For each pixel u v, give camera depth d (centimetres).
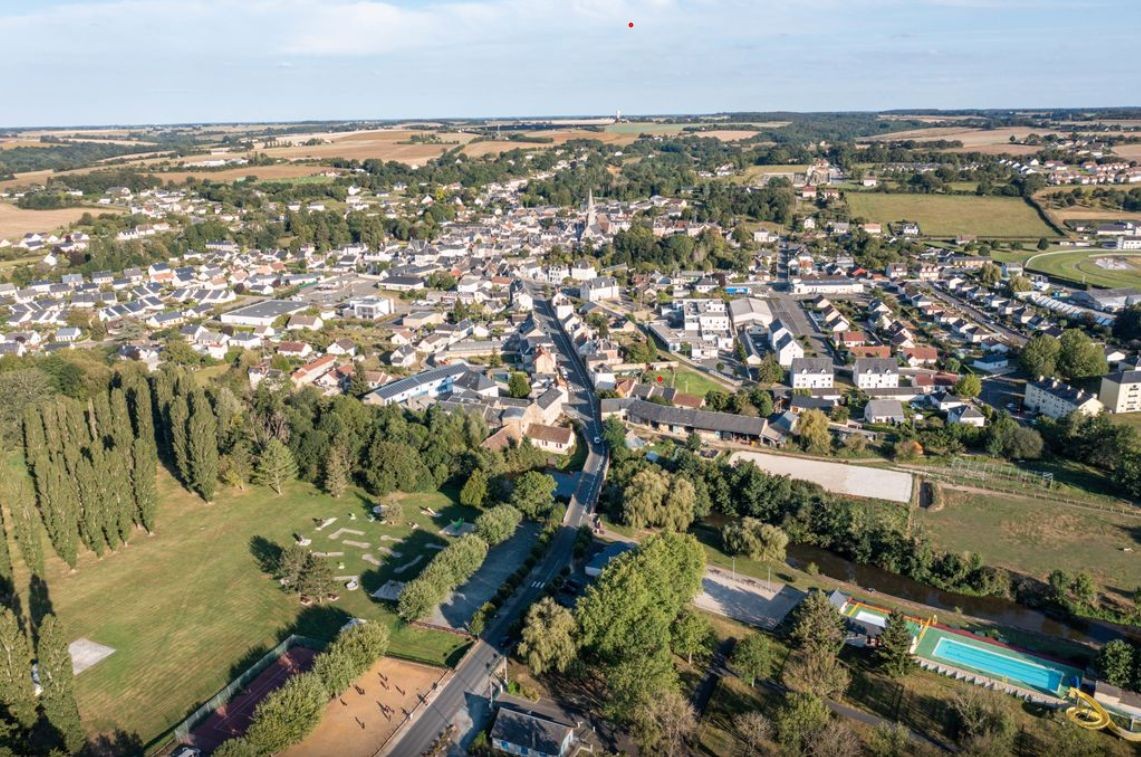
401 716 11000
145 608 13725
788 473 19100
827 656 11506
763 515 16750
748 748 10275
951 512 17125
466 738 10606
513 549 15512
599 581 12406
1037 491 17912
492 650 12431
